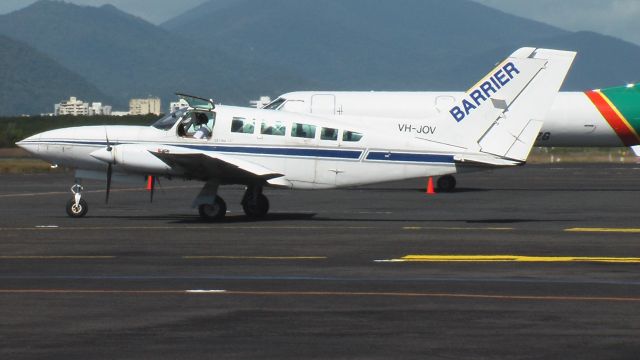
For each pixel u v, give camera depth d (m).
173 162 77.06
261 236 67.56
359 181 78.75
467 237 66.88
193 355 33.97
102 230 71.50
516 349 34.62
